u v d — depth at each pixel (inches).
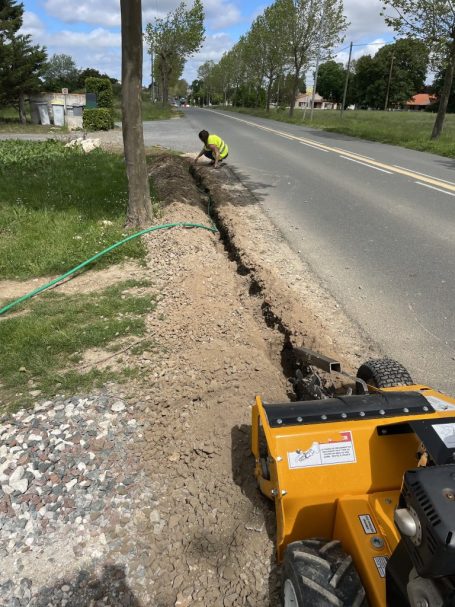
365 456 99.0
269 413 103.4
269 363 183.2
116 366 185.9
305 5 1651.1
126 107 325.7
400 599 73.9
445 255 305.7
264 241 331.0
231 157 674.2
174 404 160.2
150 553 116.6
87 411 160.6
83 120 1117.1
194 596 107.3
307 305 238.4
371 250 315.9
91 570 113.3
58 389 173.6
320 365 156.9
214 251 302.5
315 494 96.1
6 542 119.6
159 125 1240.2
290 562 86.9
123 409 160.9
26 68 1339.8
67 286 267.0
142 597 108.0
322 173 572.4
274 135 1022.4
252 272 269.3
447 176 566.3
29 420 157.6
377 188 492.4
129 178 342.6
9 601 107.7
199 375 172.6
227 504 126.0
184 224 339.9
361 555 84.0
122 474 136.8
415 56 902.4
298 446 98.3
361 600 78.4
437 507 61.5
